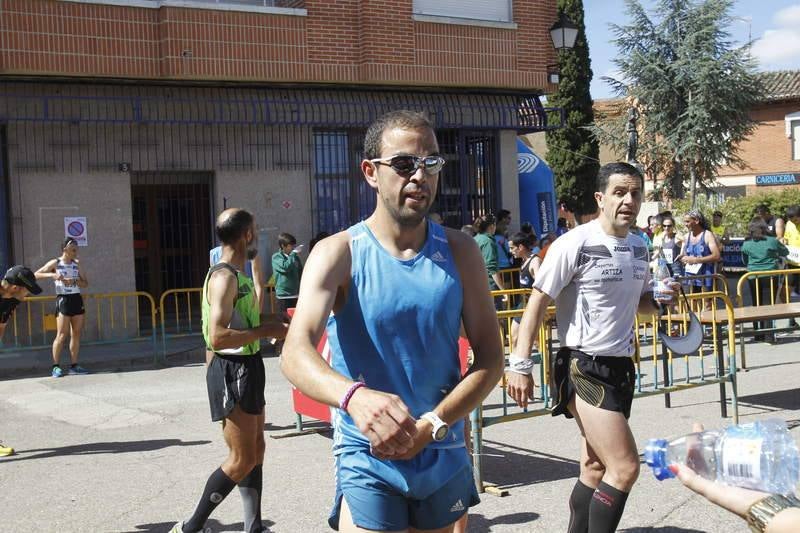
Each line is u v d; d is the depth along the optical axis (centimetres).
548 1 1758
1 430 891
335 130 1603
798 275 1510
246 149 1523
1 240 1357
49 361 1289
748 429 209
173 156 1467
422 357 294
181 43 1412
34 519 595
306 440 814
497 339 303
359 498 299
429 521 306
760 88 3097
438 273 296
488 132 1759
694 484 207
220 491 503
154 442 817
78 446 810
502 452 732
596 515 437
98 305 1412
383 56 1577
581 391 448
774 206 3241
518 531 539
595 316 448
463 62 1658
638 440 751
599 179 462
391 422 246
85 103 1398
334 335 300
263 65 1481
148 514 600
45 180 1380
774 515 192
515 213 1778
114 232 1427
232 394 498
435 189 295
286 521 575
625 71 3164
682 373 1070
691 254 1391
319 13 1530
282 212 1550
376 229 301
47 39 1330
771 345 1286
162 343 1357
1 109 1344
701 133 3050
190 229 1541
